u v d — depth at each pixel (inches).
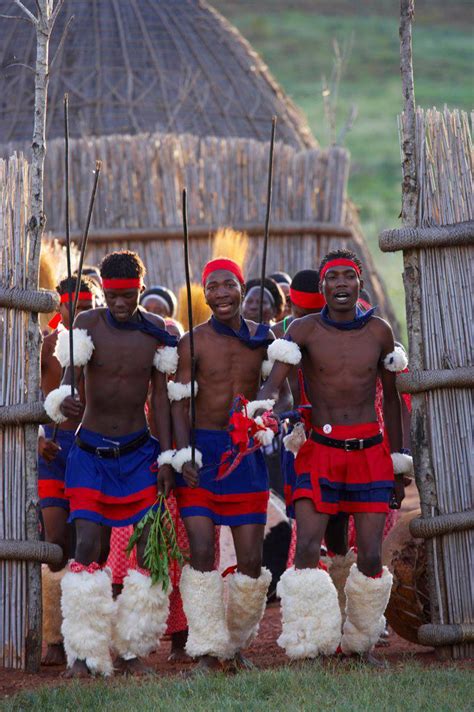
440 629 765.3
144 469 753.6
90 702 648.4
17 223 783.1
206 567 733.3
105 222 1630.2
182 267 1627.7
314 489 729.6
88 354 743.1
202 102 1868.8
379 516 737.0
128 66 1873.8
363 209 4207.7
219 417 754.2
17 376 775.1
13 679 740.0
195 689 663.1
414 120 791.7
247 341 753.6
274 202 1673.2
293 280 876.0
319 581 721.0
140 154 1644.9
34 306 771.4
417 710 608.7
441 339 783.1
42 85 786.8
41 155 785.6
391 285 3068.4
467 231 780.0
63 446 830.5
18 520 768.3
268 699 645.3
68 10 1942.7
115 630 739.4
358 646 742.5
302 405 790.5
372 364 745.0
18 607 764.0
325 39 6653.5
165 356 756.0
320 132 5113.2
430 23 7150.6
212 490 741.9
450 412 783.7
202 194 1653.5
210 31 2006.6
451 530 772.6
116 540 861.8
